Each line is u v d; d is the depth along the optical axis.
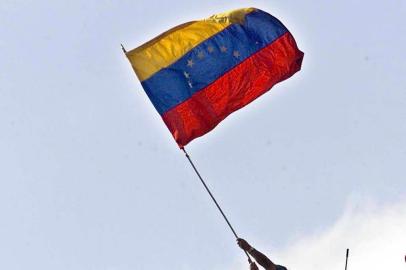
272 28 35.00
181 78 34.34
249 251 27.28
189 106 34.34
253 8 35.22
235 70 34.75
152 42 34.50
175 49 34.53
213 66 34.53
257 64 34.78
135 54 34.25
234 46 34.81
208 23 34.94
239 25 34.94
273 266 27.00
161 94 34.19
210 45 34.66
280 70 35.00
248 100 34.91
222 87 34.69
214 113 34.53
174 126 34.25
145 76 34.12
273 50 34.88
